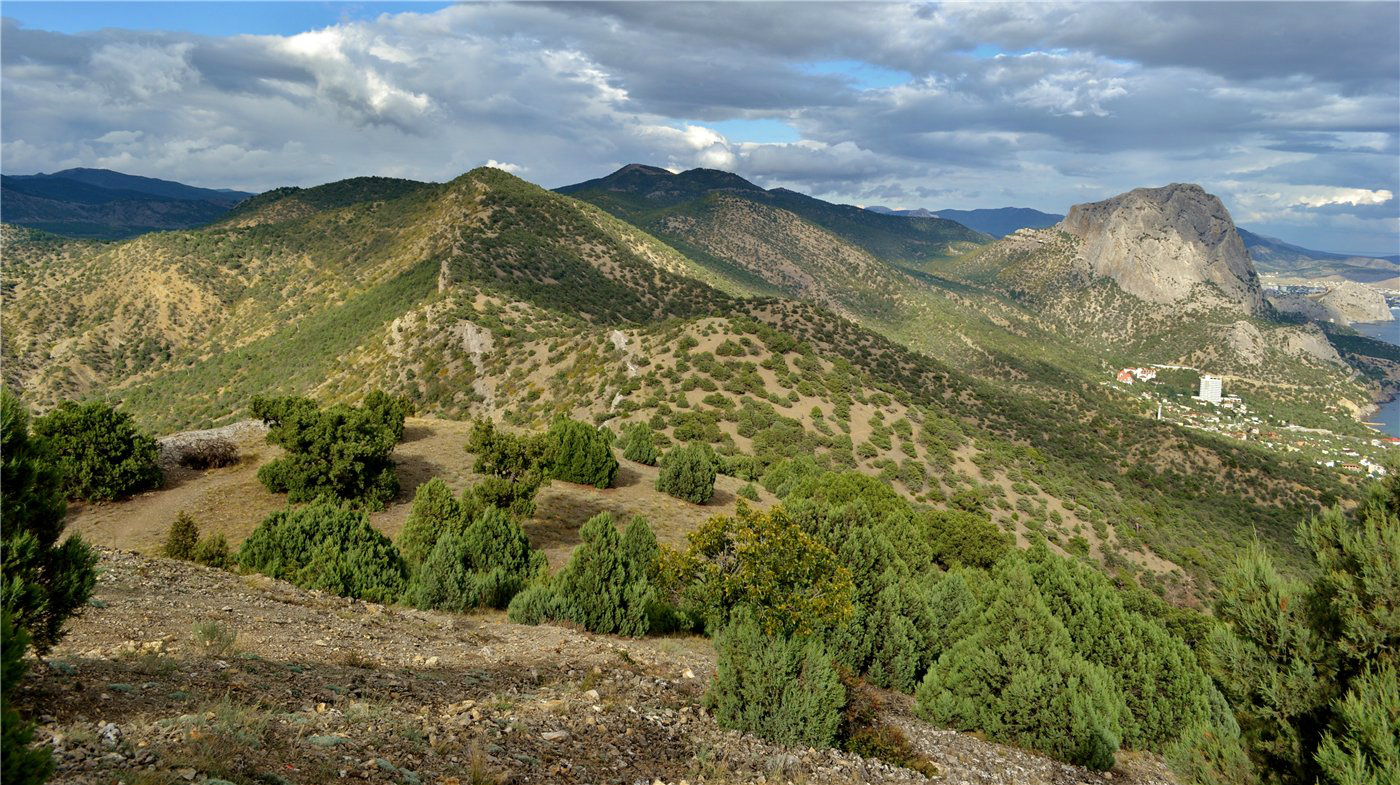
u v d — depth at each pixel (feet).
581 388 253.44
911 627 44.60
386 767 17.63
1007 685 35.76
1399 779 16.62
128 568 38.83
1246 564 22.58
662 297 438.81
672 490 115.14
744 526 41.04
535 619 45.75
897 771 27.61
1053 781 30.66
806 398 236.63
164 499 90.27
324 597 43.70
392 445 97.45
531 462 92.17
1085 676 35.50
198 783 14.21
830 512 50.62
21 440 20.98
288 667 25.05
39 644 19.98
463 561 55.88
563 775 20.36
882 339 371.76
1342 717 18.56
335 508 54.95
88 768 13.74
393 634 35.53
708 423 215.31
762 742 27.48
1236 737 22.15
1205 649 22.75
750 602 38.60
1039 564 44.11
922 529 101.14
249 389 322.75
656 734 25.67
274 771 15.80
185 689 20.10
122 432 91.09
